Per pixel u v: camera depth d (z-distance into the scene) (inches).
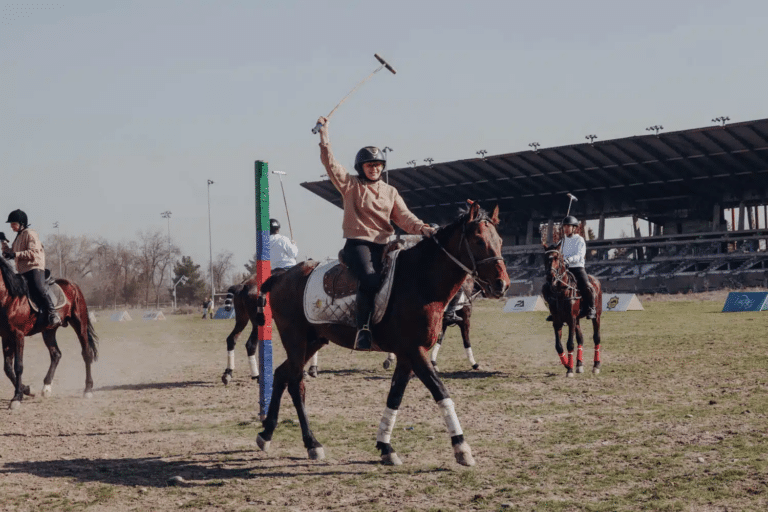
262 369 380.5
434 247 277.3
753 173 2497.5
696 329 900.0
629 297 1439.5
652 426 339.9
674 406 389.7
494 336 948.6
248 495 248.8
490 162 2728.8
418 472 273.0
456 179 2906.0
